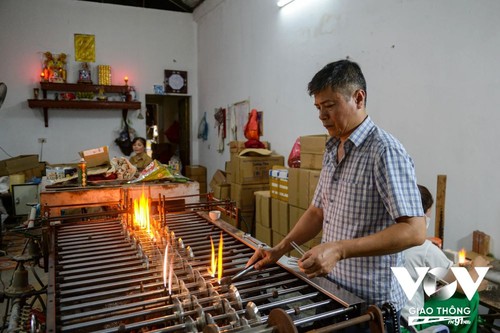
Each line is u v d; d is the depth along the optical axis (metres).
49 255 1.41
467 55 2.10
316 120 3.49
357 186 1.12
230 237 1.69
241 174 3.85
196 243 1.59
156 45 6.47
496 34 1.94
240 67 4.99
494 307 1.64
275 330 0.80
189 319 0.89
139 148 4.39
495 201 1.99
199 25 6.56
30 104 5.53
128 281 1.17
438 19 2.26
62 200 2.14
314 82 1.11
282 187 3.28
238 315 0.90
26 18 5.66
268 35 4.25
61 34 5.86
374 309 0.88
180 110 7.45
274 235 3.44
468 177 2.13
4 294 1.57
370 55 2.81
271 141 4.29
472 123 2.09
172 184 2.37
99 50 6.10
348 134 1.15
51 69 5.70
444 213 2.21
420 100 2.41
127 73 6.30
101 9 6.07
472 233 2.12
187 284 1.12
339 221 1.18
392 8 2.59
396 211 0.99
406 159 1.05
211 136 6.20
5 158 5.71
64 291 1.10
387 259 1.13
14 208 4.41
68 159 6.05
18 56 5.65
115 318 0.93
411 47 2.46
